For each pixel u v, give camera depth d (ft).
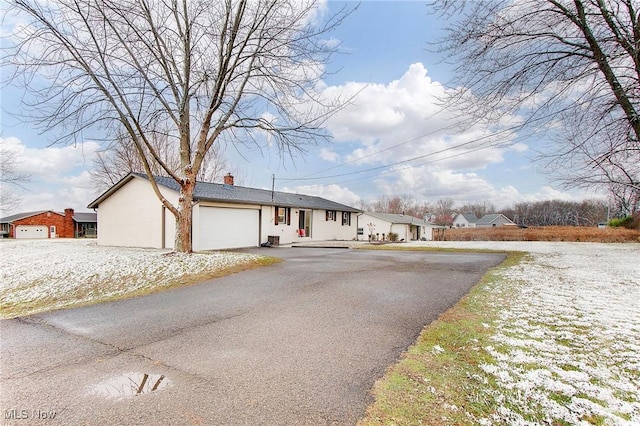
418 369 9.68
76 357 11.06
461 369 9.62
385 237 91.09
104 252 40.70
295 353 11.07
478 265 31.94
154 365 10.33
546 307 16.37
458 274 26.48
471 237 95.09
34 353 11.44
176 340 12.52
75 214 138.10
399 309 16.31
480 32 17.92
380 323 14.19
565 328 13.15
